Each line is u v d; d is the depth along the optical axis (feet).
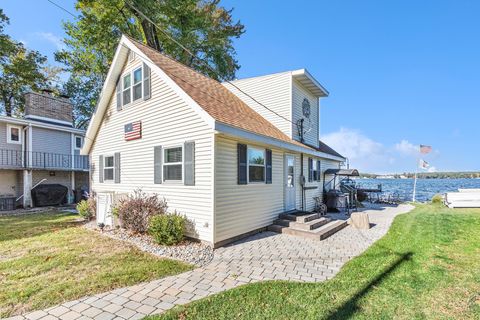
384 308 10.72
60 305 11.10
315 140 46.70
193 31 58.95
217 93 30.50
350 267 15.72
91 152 37.76
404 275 14.21
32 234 24.85
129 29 50.55
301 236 24.66
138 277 14.14
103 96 33.12
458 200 46.55
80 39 48.26
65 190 52.70
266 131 28.35
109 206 27.91
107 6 44.32
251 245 21.47
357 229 28.27
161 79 25.58
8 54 65.36
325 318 10.03
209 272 15.12
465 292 12.05
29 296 11.85
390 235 24.63
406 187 133.90
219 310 10.64
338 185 57.06
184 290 12.64
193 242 21.52
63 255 17.89
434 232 24.97
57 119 58.70
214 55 64.90
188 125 22.71
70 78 82.53
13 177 50.11
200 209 21.44
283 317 10.12
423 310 10.53
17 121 48.67
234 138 22.89
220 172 21.40
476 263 16.01
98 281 13.51
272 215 28.86
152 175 26.48
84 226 29.04
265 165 27.78
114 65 30.78
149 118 27.09
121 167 31.09
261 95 40.40
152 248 19.74
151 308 10.88
